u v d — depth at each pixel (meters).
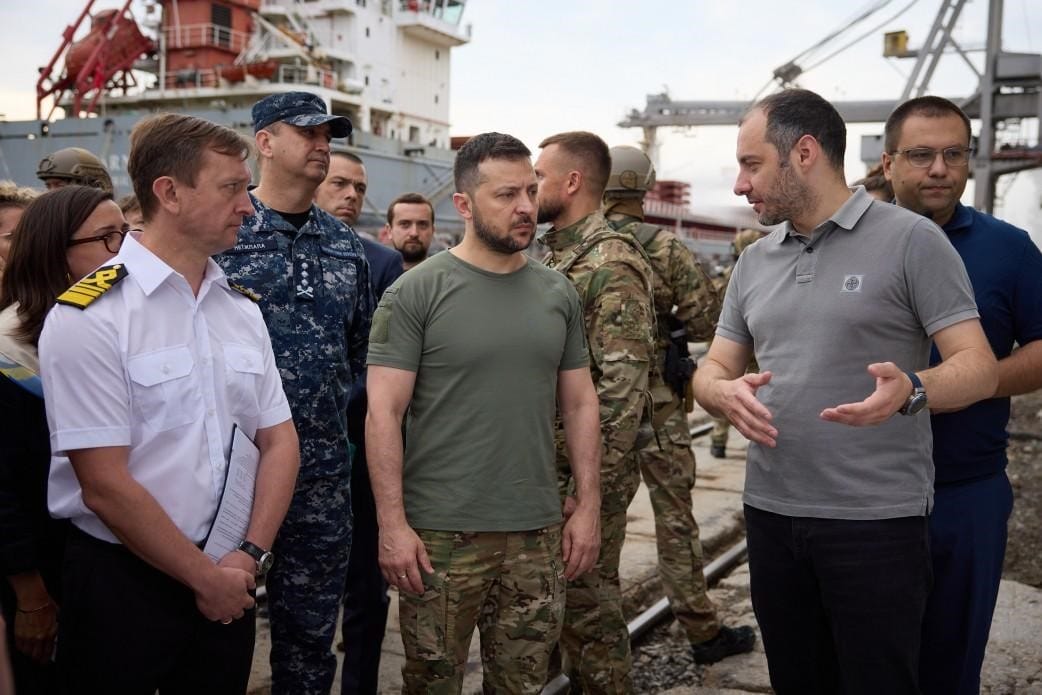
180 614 1.89
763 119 2.12
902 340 2.06
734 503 5.79
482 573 2.27
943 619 2.44
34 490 2.08
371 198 19.02
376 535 3.12
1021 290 2.41
